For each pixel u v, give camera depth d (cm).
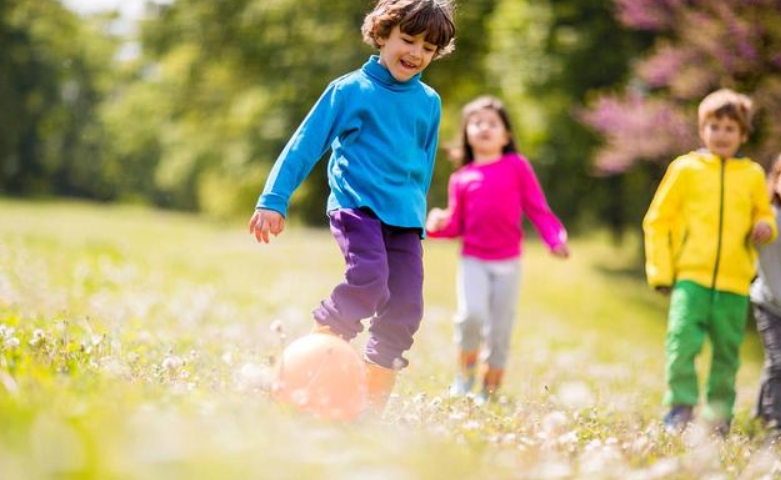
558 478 288
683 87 1612
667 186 595
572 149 2388
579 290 1973
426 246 2708
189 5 2902
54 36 5519
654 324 1752
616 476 307
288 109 2728
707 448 384
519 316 1534
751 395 848
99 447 206
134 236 2325
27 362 353
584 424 446
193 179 5256
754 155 1533
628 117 1656
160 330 676
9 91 5416
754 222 586
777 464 396
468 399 448
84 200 6375
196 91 3100
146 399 302
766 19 1540
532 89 2219
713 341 579
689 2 1666
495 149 694
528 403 471
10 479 183
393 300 424
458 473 247
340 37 2628
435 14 431
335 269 1919
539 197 693
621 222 3055
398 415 403
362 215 417
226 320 871
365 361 423
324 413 351
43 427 217
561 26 2259
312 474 221
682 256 582
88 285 1058
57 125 5819
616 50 2250
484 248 672
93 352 447
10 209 3148
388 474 226
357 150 429
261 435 251
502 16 2253
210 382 406
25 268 1116
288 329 857
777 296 589
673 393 563
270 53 2750
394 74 438
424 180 450
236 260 1914
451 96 2605
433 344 919
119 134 4150
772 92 1524
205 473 204
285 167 419
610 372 849
